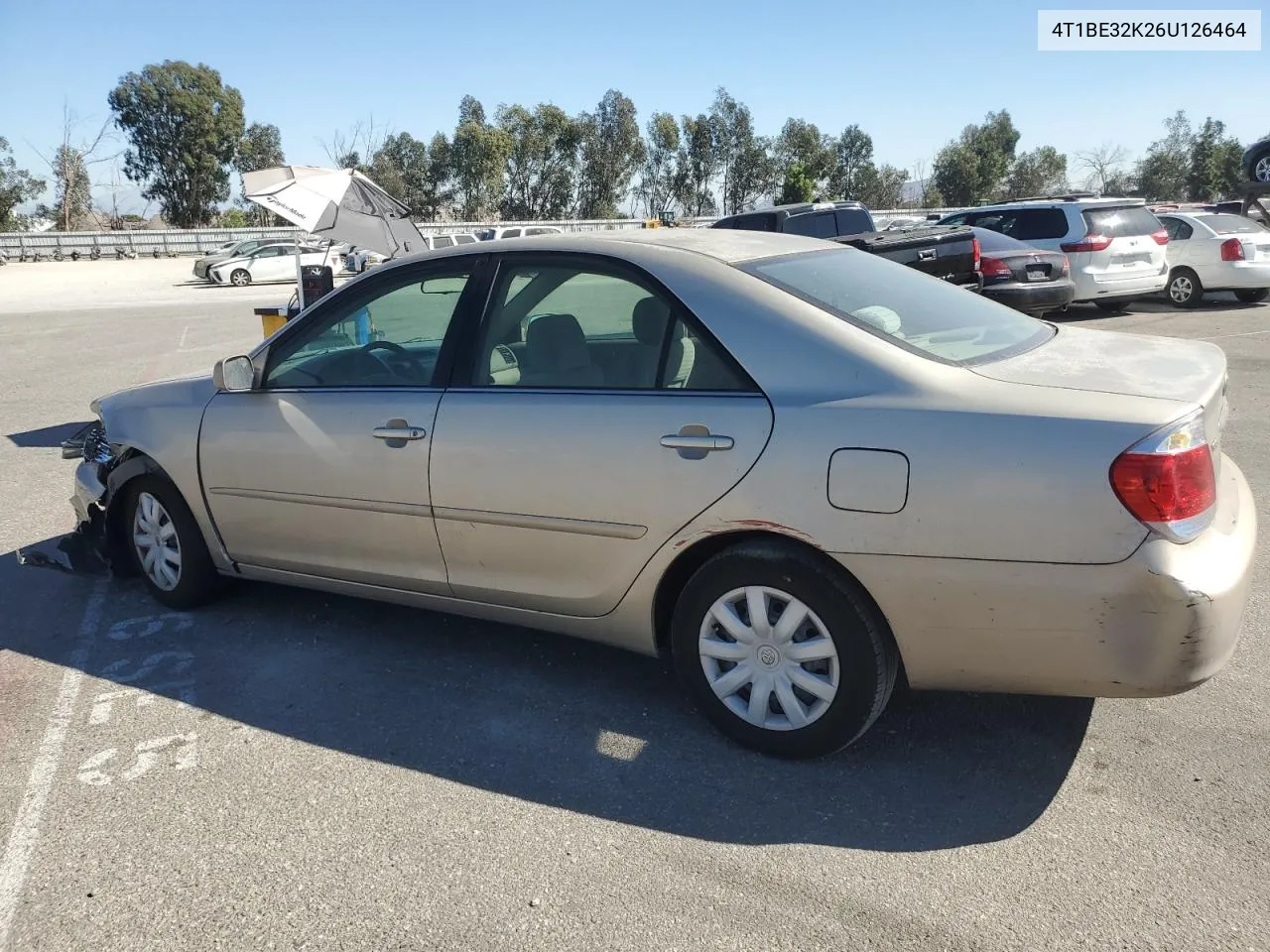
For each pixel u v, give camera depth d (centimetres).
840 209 1514
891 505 273
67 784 312
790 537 292
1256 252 1443
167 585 448
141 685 379
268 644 414
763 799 293
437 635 419
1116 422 255
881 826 279
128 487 450
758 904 248
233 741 337
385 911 250
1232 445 689
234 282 3155
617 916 245
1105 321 1353
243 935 243
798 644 299
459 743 332
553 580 339
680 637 321
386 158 6650
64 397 1084
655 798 296
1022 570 262
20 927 248
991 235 1264
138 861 273
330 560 392
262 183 831
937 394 276
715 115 6950
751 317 304
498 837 279
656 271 324
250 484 400
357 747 331
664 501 305
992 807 286
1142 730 324
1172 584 249
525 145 6819
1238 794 287
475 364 352
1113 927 236
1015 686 280
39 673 392
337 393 382
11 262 4847
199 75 7081
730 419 296
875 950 231
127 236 5122
